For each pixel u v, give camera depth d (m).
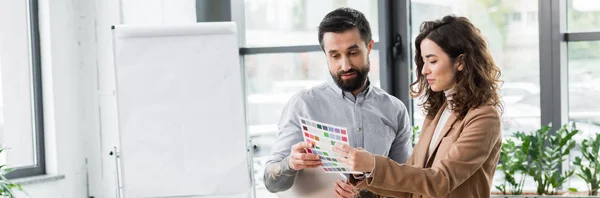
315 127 2.21
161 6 4.15
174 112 3.11
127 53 3.11
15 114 4.07
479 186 2.24
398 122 2.84
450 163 2.14
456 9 3.88
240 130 3.14
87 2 4.34
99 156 4.34
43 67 4.18
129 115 3.09
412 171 2.13
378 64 3.92
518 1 3.77
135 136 3.09
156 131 3.10
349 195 2.52
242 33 4.18
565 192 3.53
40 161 4.18
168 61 3.12
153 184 3.10
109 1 4.25
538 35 3.75
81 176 4.35
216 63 3.14
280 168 2.65
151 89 3.11
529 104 3.79
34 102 4.16
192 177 3.11
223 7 4.11
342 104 2.78
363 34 2.62
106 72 4.29
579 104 3.75
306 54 4.08
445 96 2.38
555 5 3.68
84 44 4.34
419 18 3.93
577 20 3.73
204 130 3.12
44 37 4.16
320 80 4.07
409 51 3.92
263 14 4.15
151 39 3.12
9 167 3.88
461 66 2.21
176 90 3.12
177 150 3.11
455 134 2.22
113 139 4.27
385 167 2.13
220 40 3.15
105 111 4.30
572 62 3.75
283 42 4.13
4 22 4.00
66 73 4.25
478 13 3.84
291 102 2.86
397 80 3.92
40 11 4.16
